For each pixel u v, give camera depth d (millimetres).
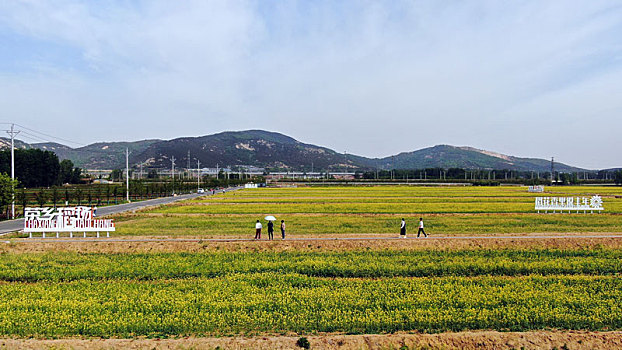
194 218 55031
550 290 22750
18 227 46531
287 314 19406
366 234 39281
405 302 20828
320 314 19328
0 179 54344
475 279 25047
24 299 21188
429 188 147625
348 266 27562
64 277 25719
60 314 19312
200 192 131875
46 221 37500
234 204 77812
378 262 28703
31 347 16594
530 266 27641
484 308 19984
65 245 34469
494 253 31891
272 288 23156
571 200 59531
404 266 27469
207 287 23172
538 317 18891
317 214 59719
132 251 33094
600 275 26656
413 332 17906
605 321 18828
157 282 24969
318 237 37500
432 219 51750
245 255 31312
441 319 18594
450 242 35062
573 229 42375
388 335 17453
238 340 17000
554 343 17172
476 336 17422
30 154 138750
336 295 21797
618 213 59219
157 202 89062
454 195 101188
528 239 35938
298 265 28203
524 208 64938
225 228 44312
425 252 32344
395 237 37375
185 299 21250
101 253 32594
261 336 17406
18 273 26141
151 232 41031
